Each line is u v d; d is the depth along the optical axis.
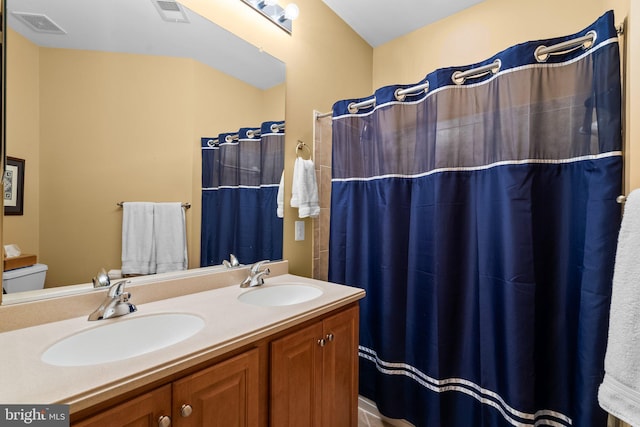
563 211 1.24
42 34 0.98
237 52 1.52
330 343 1.22
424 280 1.54
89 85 1.08
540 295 1.27
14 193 0.92
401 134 1.66
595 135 1.12
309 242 1.95
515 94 1.25
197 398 0.79
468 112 1.41
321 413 1.18
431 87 1.49
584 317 1.12
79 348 0.87
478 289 1.39
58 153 1.02
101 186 1.12
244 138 1.57
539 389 1.28
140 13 1.20
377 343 1.76
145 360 0.72
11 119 0.92
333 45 2.09
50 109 1.00
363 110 1.82
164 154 1.28
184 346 0.79
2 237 0.90
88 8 1.08
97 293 1.05
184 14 1.32
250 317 1.01
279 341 1.00
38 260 0.97
